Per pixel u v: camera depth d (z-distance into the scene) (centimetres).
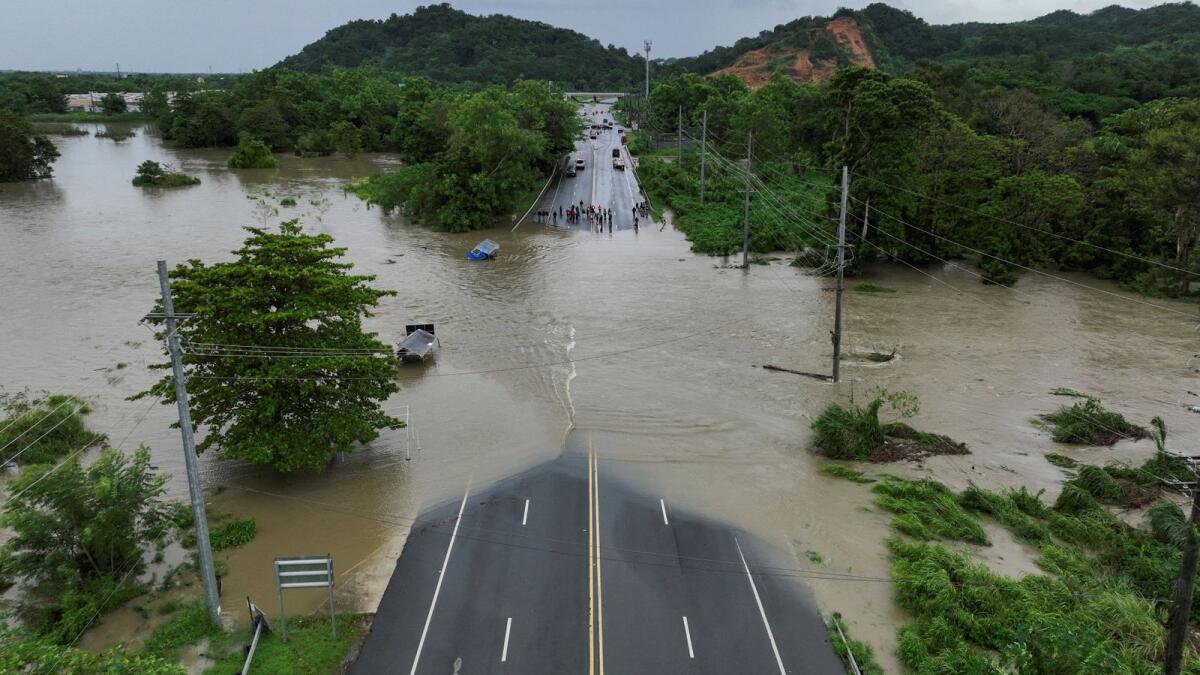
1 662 1834
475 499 3228
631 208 9975
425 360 4797
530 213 9594
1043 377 4631
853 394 4341
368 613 2516
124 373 4503
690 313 5812
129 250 7275
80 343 4959
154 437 3753
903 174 6756
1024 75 13138
